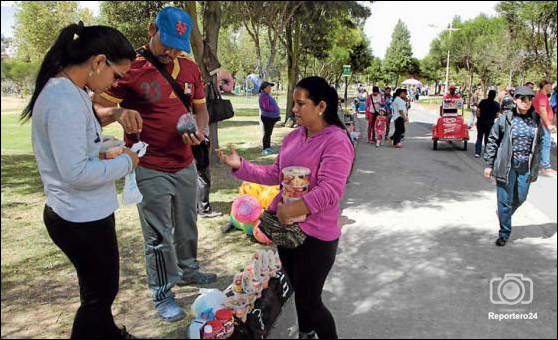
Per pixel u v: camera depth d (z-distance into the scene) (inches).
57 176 86.7
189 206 138.4
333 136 90.3
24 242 187.3
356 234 180.4
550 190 266.7
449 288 131.2
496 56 583.5
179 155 127.7
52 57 85.3
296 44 556.1
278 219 91.6
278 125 605.3
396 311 117.7
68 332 121.1
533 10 468.1
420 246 167.5
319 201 86.2
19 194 265.1
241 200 183.5
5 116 460.8
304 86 90.7
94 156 89.8
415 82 1334.9
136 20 187.0
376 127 450.6
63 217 87.8
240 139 490.9
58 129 81.0
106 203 92.5
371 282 133.6
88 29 87.7
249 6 161.2
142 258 169.8
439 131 426.9
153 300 130.6
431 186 277.7
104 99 117.3
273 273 126.3
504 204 172.4
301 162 92.1
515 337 107.3
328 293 127.3
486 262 154.9
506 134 171.6
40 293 143.6
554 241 179.2
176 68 126.6
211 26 185.8
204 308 115.1
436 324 112.7
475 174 317.7
